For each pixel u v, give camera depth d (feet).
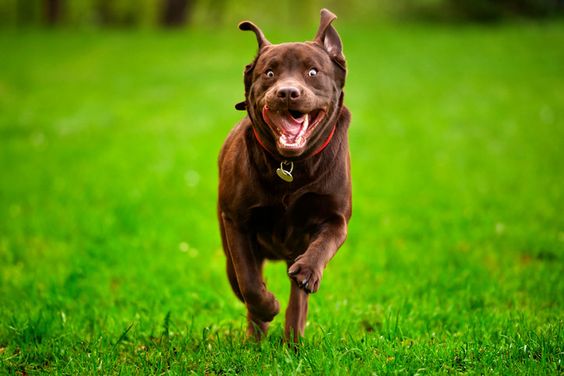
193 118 56.95
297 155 13.93
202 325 18.76
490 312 18.67
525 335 15.64
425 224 30.83
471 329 17.10
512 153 45.55
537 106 61.11
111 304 20.90
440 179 39.37
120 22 139.23
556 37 97.66
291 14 143.33
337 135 15.40
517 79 73.51
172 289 22.27
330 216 15.37
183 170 41.16
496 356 14.58
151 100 65.41
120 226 30.71
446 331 17.35
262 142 14.80
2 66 84.07
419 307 19.35
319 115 14.80
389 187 37.73
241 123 16.99
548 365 13.96
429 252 26.58
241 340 16.80
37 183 38.50
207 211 33.35
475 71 78.13
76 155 45.39
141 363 15.33
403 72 78.33
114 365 15.38
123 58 88.89
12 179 39.42
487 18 121.08
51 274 24.13
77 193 36.29
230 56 88.33
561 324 16.35
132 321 18.58
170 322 18.25
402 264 24.86
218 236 29.66
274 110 14.08
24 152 46.50
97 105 63.57
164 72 79.66
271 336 16.84
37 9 144.25
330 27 15.65
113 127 54.34
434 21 125.59
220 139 49.44
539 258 25.90
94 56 90.53
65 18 138.00
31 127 54.54
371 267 24.61
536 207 32.94
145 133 51.96
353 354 14.94
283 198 15.08
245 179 15.26
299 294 16.10
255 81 15.21
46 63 85.97
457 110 60.03
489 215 31.78
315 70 14.90
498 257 25.73
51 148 47.62
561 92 66.74
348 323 18.19
